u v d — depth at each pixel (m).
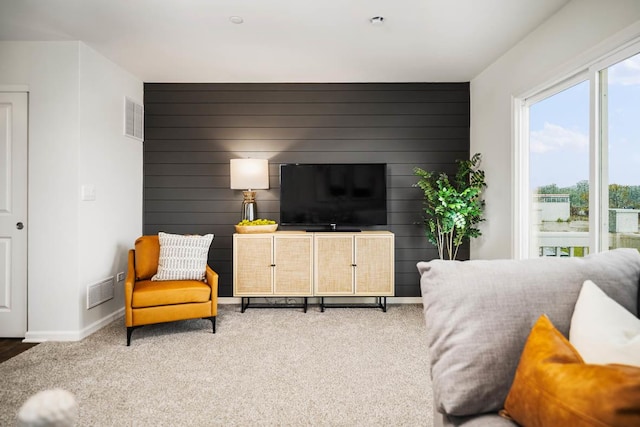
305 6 2.78
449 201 4.03
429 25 3.07
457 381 1.10
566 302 1.16
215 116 4.52
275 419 2.04
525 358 1.01
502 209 3.73
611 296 1.18
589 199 2.55
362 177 4.37
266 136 4.53
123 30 3.15
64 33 3.20
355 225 4.36
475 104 4.36
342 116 4.54
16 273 3.35
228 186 4.53
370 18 2.96
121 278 4.01
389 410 2.13
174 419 2.03
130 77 4.19
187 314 3.30
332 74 4.26
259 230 4.17
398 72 4.20
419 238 4.56
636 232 2.21
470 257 4.53
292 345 3.13
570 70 2.68
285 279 4.07
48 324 3.29
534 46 3.15
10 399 2.24
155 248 3.67
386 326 3.64
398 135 4.55
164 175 4.52
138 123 4.35
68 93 3.32
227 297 4.53
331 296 4.09
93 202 3.53
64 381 2.48
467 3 2.73
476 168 4.30
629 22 2.17
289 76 4.31
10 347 3.12
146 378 2.52
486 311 1.16
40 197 3.30
